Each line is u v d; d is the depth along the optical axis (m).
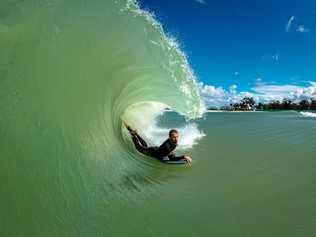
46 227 3.49
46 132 4.41
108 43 6.46
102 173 4.79
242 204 4.62
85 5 6.20
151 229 3.82
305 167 6.45
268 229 3.95
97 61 6.05
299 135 10.80
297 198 4.86
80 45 5.79
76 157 4.54
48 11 5.62
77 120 4.98
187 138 9.70
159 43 7.45
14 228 3.36
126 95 7.09
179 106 8.06
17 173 3.84
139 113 8.61
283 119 19.39
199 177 5.73
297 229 3.96
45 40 5.29
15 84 4.55
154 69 7.55
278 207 4.55
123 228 3.78
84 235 3.53
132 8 7.00
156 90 7.80
